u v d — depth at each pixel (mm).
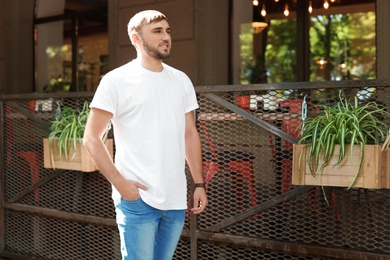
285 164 3715
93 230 4676
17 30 8867
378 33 5957
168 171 2912
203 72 6824
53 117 4773
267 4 7180
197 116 4023
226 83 6957
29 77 9031
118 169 2955
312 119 3492
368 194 3434
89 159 4234
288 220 3732
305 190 3574
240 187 3896
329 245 3557
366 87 3396
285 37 7172
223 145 3955
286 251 3686
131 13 7266
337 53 6965
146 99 2877
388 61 5898
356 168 3158
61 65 8977
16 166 5133
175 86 3010
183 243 4238
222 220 3963
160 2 7043
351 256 3438
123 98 2873
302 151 3336
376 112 3295
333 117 3312
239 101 3859
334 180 3227
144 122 2879
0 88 8781
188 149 3188
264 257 3830
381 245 3410
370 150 3105
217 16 6840
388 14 5875
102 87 2865
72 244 4816
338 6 6945
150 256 2945
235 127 3896
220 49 6875
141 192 2867
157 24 2867
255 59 7156
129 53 7289
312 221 3641
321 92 3580
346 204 3504
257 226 3875
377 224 3482
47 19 8977
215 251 4055
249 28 7117
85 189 4691
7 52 8797
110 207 4551
